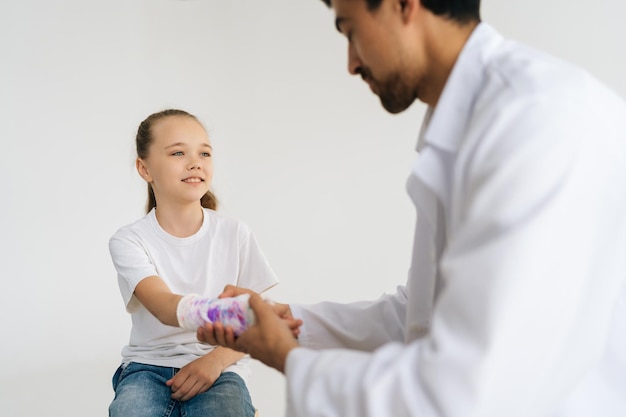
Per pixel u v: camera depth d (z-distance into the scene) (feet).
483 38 2.81
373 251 9.29
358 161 9.30
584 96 2.48
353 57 2.99
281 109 9.37
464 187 2.50
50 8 8.68
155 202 6.38
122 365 5.74
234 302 3.61
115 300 8.77
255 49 9.38
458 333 2.24
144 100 9.07
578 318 2.42
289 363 2.69
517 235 2.22
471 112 2.72
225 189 9.31
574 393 2.68
